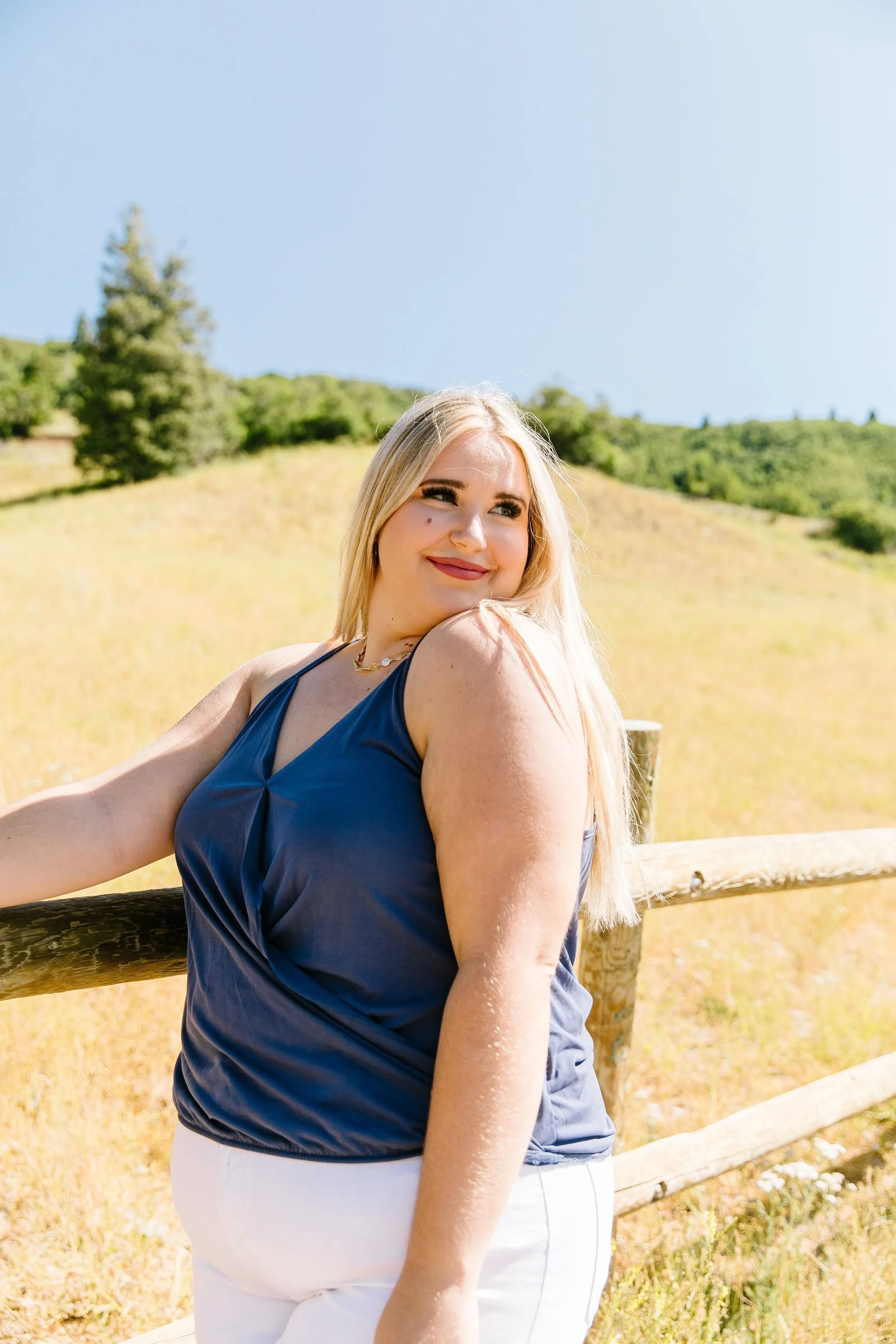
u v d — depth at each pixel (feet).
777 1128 7.68
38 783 18.06
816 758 31.58
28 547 71.10
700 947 14.43
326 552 97.25
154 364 170.91
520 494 3.81
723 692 42.93
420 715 3.25
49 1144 8.12
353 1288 3.15
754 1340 6.78
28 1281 7.03
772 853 7.38
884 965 15.64
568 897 3.04
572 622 3.93
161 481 136.15
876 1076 8.58
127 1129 8.77
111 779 4.19
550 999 3.07
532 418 4.27
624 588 89.45
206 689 28.58
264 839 3.51
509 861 2.97
